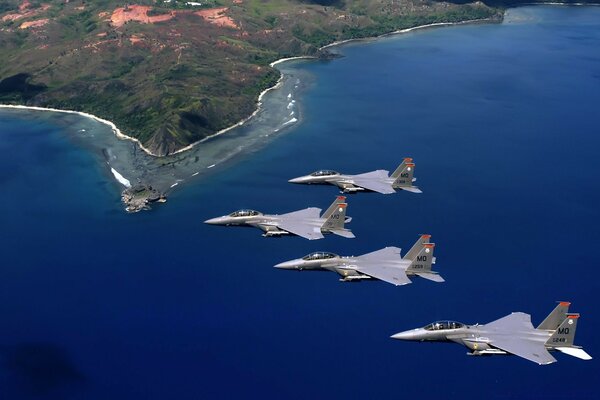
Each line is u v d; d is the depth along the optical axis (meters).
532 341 125.94
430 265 144.38
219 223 164.25
